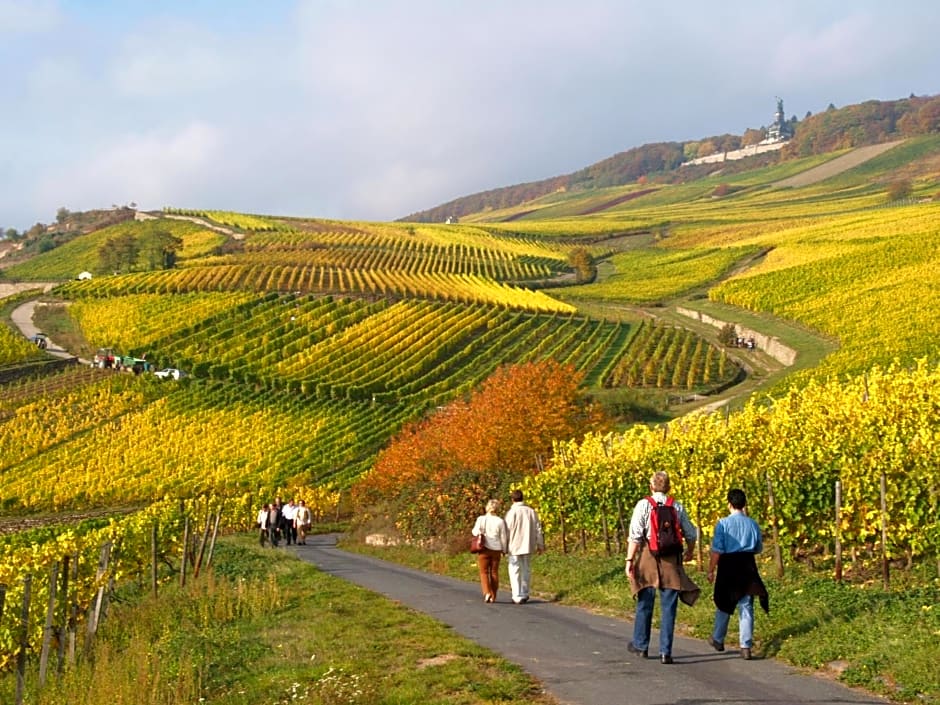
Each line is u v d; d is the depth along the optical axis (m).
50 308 119.12
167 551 24.89
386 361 89.38
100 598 16.41
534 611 15.15
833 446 16.55
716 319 96.94
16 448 70.25
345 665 11.01
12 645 15.85
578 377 41.88
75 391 82.31
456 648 11.62
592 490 22.52
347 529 47.03
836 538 14.79
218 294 113.44
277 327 99.81
